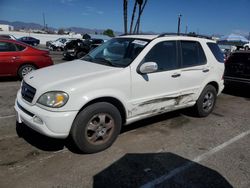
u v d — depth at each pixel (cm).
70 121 322
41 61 880
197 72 488
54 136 322
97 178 304
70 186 287
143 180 305
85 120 337
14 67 834
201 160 358
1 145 375
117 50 436
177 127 483
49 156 349
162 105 434
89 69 377
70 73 362
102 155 358
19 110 356
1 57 805
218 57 548
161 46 427
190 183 304
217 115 574
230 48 2095
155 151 379
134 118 402
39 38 5078
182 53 462
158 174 319
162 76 419
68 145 382
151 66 381
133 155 363
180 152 380
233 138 442
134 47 416
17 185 284
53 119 314
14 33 4916
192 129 476
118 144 396
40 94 326
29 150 363
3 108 543
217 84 550
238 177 320
